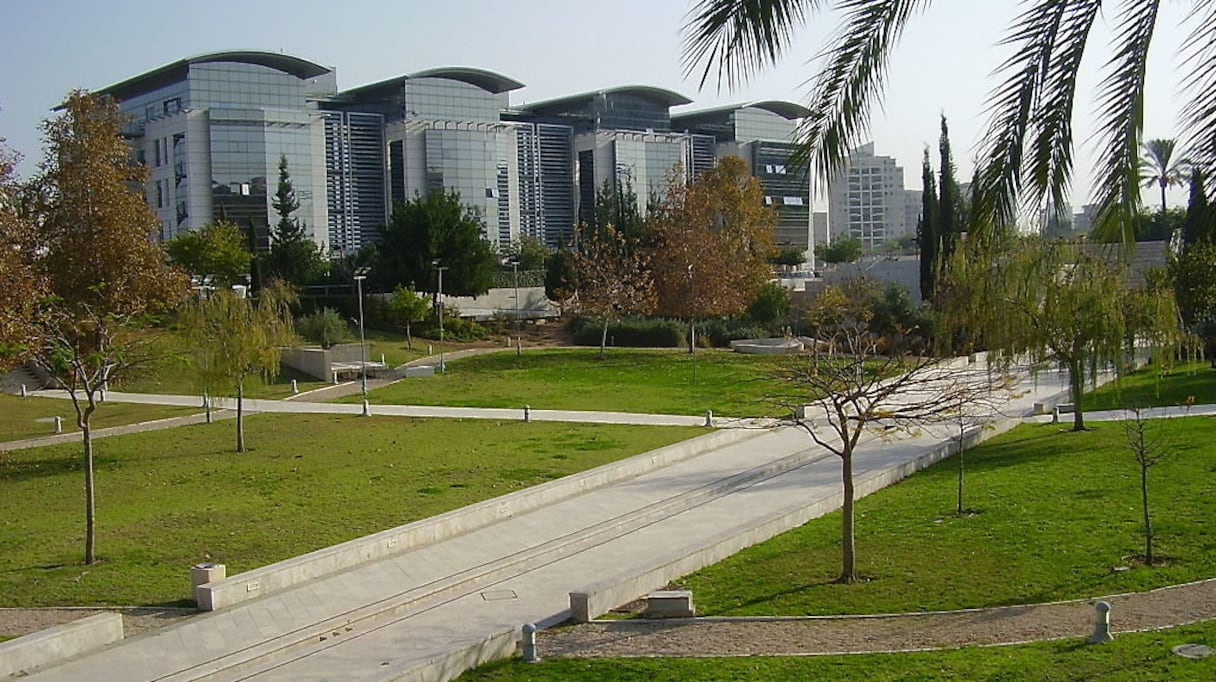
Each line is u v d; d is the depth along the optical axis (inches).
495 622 558.6
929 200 2251.5
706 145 4092.0
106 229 1278.3
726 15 255.9
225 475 991.6
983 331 1158.3
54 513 834.2
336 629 551.8
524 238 3572.8
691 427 1268.5
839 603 568.1
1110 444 1011.9
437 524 737.0
